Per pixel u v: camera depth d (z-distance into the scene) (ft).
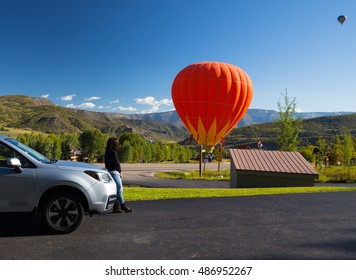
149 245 19.74
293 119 127.24
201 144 117.60
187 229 23.36
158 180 106.63
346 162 177.37
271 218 27.27
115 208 28.25
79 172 22.24
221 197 37.50
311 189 46.34
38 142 277.44
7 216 21.11
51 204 21.53
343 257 18.33
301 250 19.33
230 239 21.15
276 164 65.05
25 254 18.06
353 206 32.91
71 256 17.87
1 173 21.08
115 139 28.19
